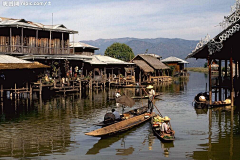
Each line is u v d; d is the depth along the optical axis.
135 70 64.12
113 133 18.03
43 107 28.16
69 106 28.86
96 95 38.09
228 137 17.41
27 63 36.03
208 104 27.42
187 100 34.16
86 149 15.46
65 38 48.53
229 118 22.59
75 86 41.16
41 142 16.69
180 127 20.08
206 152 14.84
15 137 17.72
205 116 23.64
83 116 23.97
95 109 27.30
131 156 14.38
